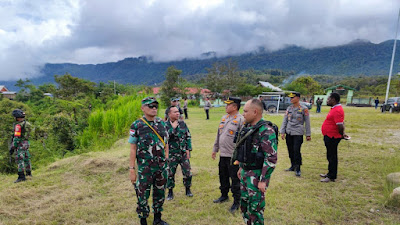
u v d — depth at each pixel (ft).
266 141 7.51
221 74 134.62
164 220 10.61
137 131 9.32
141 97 58.34
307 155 21.01
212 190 13.87
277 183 14.46
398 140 26.37
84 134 31.89
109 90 124.98
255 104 7.93
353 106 112.16
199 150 23.79
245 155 7.97
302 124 15.79
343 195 12.53
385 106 65.16
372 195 12.42
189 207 11.81
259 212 7.99
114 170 17.21
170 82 106.93
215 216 10.78
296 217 10.52
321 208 11.19
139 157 9.39
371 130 33.35
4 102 38.19
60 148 28.43
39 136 28.02
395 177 12.83
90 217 10.93
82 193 13.60
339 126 13.48
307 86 172.14
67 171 17.48
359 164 17.74
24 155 16.07
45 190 14.03
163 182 9.81
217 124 44.14
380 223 9.81
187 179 13.03
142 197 9.43
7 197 12.75
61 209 11.66
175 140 12.62
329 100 14.08
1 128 22.43
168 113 12.73
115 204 12.26
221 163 11.65
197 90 132.26
